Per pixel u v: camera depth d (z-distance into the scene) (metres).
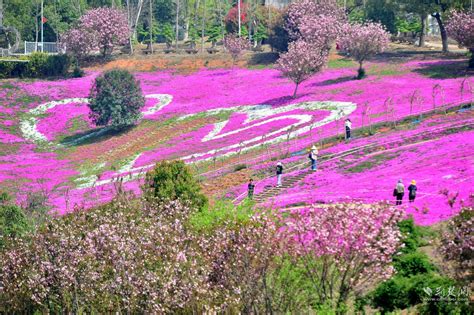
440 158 54.12
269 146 77.31
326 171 59.69
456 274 28.94
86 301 32.97
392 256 32.66
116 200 44.50
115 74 100.88
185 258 30.38
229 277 30.14
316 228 30.30
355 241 29.77
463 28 97.50
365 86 97.44
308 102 95.25
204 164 75.31
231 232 31.33
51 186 76.94
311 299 30.70
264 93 106.75
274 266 30.64
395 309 29.67
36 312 35.78
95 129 105.12
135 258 31.64
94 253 33.09
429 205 41.91
